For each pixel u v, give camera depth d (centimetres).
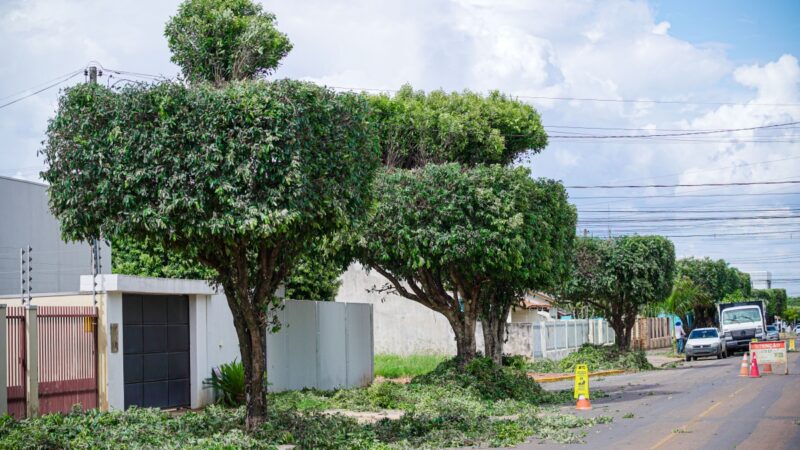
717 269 8025
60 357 1789
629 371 4103
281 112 1395
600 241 4578
